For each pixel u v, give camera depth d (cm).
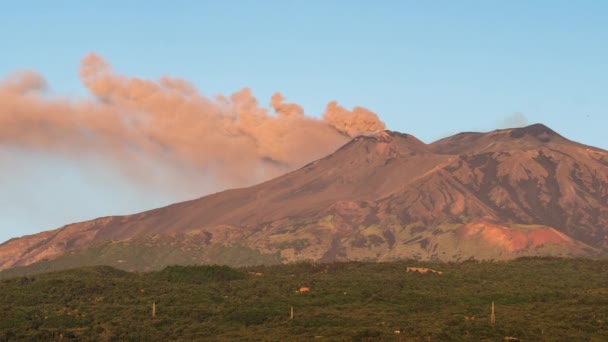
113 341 18450
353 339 17462
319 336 17850
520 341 17338
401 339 17325
